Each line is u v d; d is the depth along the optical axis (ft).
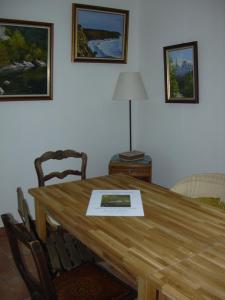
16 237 3.53
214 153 8.52
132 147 11.62
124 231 4.16
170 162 10.16
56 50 9.66
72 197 5.49
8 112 9.22
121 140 11.41
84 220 4.51
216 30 8.07
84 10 9.78
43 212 5.88
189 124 9.25
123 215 4.68
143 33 10.78
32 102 9.54
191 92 8.95
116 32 10.52
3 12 8.71
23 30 8.95
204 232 4.13
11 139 9.39
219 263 3.38
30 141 9.70
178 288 2.95
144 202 5.21
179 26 9.23
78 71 10.16
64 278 5.01
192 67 8.80
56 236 6.16
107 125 11.02
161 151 10.52
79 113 10.42
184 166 9.61
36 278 4.08
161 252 3.61
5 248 8.61
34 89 9.41
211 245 3.78
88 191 5.81
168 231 4.16
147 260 3.44
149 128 10.97
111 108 11.00
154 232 4.13
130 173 9.61
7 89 9.00
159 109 10.41
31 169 9.84
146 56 10.76
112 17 10.33
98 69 10.53
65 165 10.38
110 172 9.76
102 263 6.36
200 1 8.45
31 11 9.10
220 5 7.90
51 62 9.51
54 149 10.15
